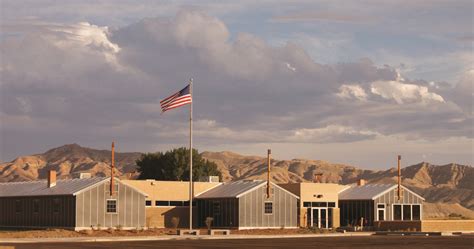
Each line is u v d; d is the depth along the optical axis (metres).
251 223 94.81
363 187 110.12
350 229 100.56
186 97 84.88
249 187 95.88
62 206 88.12
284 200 97.94
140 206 90.88
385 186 108.00
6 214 97.38
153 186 98.62
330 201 106.88
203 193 101.62
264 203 96.19
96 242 67.44
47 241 68.12
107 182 88.56
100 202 87.75
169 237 76.25
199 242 67.62
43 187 94.81
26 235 76.31
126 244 63.38
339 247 60.38
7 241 67.06
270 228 95.94
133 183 96.88
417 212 109.19
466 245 64.06
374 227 102.00
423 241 71.38
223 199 96.50
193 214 101.00
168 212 99.44
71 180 94.50
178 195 100.50
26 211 93.94
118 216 89.00
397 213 107.38
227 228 95.50
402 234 91.81
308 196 104.06
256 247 59.50
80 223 86.12
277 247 59.72
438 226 99.25
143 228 90.75
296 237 81.19
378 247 60.62
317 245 63.22
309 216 103.88
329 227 105.12
